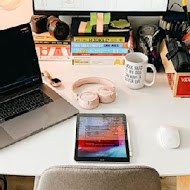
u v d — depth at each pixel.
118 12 1.50
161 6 1.49
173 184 1.84
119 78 1.43
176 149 1.11
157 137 1.16
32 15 1.52
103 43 1.45
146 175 0.88
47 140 1.14
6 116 1.21
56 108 1.25
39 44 1.46
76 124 1.19
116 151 1.09
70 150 1.11
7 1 1.48
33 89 1.33
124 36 1.44
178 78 1.30
